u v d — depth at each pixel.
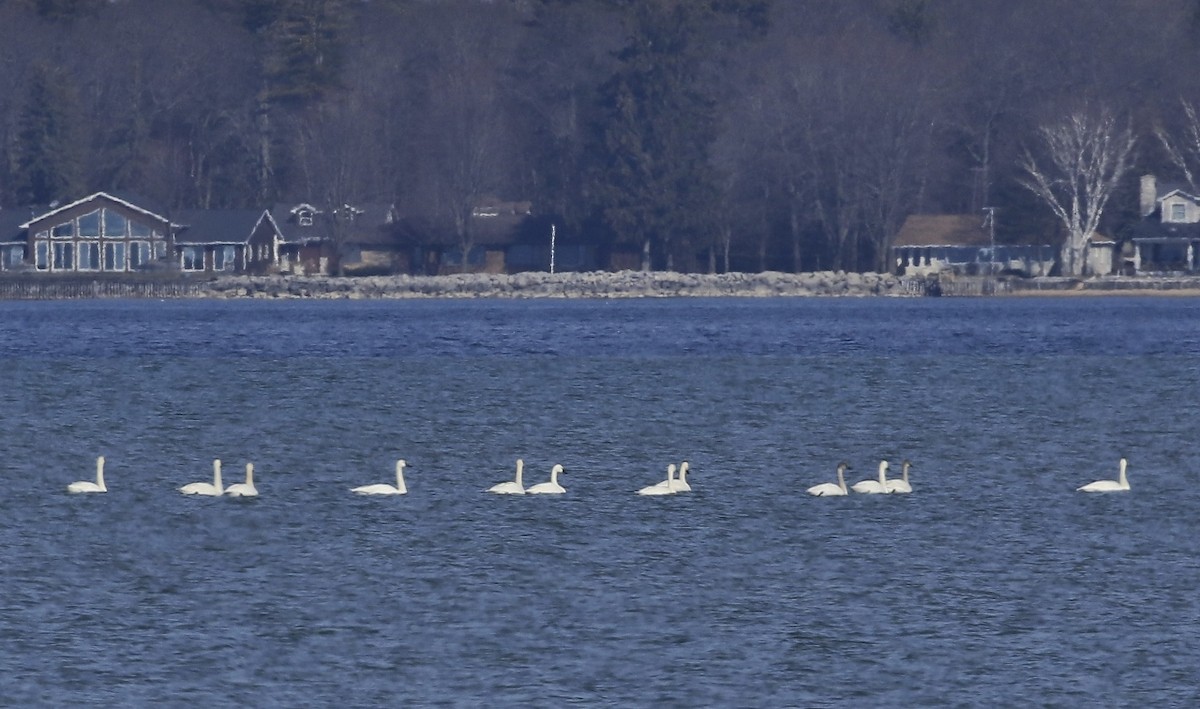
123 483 47.53
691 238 158.88
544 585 35.06
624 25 158.62
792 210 160.12
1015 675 29.56
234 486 44.75
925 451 54.78
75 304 148.25
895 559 37.34
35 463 51.81
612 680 29.28
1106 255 156.25
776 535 39.78
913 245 156.38
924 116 161.25
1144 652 30.72
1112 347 97.38
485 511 42.56
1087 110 151.88
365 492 44.97
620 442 56.88
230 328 114.81
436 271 169.38
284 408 67.12
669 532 40.09
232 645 30.97
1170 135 160.38
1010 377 80.25
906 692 28.83
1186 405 68.31
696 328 113.62
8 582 35.06
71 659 30.09
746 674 29.56
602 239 165.38
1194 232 151.50
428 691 28.73
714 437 58.22
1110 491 45.66
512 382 77.69
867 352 94.38
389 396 71.69
